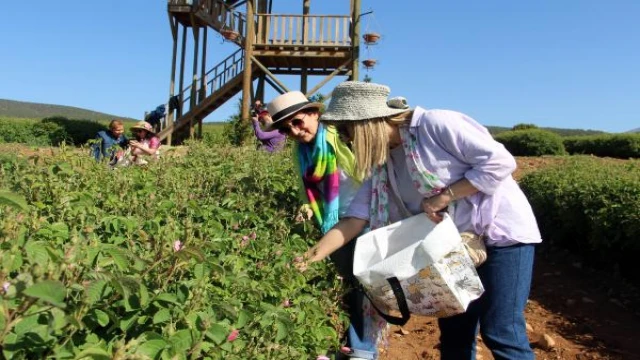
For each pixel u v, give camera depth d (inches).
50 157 156.2
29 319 56.5
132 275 71.7
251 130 508.7
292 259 111.3
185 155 223.0
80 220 99.9
